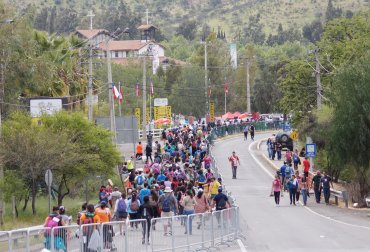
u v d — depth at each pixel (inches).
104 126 2578.7
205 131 4515.3
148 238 1120.8
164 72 7126.0
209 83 7145.7
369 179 2260.1
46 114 2170.3
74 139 2119.8
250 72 7544.3
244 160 3636.8
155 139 4468.5
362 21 3535.9
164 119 5093.5
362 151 2135.8
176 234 1210.6
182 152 3019.2
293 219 1867.6
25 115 2142.0
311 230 1636.3
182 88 6722.4
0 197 1887.3
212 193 1758.1
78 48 3855.8
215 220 1375.5
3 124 2014.0
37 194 2225.6
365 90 2119.8
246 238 1503.4
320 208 2134.6
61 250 895.1
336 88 2197.3
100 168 2102.6
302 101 3469.5
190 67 6934.1
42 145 1959.9
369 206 2111.2
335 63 3309.5
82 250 951.0
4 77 2369.6
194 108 6761.8
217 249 1337.4
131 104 5876.0
